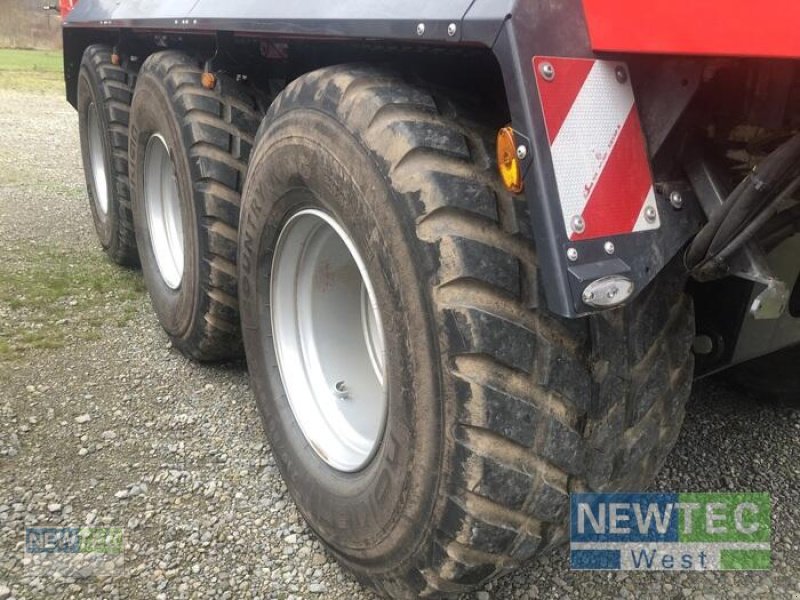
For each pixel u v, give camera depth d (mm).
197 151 2770
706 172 1543
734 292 2238
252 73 2893
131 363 3318
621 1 1395
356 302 2381
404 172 1604
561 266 1384
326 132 1844
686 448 2732
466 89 1856
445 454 1575
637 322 1724
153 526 2314
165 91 2955
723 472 2600
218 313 2916
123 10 3412
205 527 2312
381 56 2088
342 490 2023
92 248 4832
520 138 1397
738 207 1403
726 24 1294
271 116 2154
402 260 1614
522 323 1552
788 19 1249
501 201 1584
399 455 1712
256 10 2146
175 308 3186
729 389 3131
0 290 4043
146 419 2883
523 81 1362
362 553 1918
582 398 1622
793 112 1527
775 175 1346
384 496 1791
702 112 1538
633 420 1758
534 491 1600
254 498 2451
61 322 3699
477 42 1426
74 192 6254
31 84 14000
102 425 2836
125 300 4004
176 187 3176
